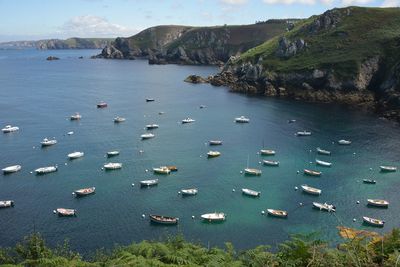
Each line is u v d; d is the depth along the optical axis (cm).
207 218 6738
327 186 8219
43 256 2312
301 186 8094
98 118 14062
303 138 11656
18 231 6312
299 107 16075
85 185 8150
